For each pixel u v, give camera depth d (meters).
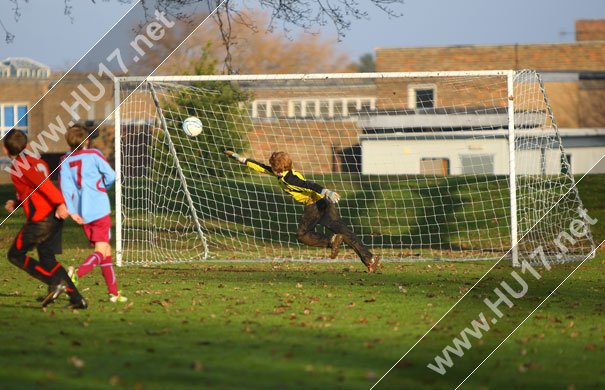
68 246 58.56
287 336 23.47
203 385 17.80
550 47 141.75
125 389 17.25
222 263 48.00
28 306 28.55
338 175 81.44
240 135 74.69
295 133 98.12
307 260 47.44
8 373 18.38
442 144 99.00
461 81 54.53
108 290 30.78
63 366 19.23
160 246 59.75
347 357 20.95
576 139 107.12
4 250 53.56
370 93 109.25
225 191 74.50
